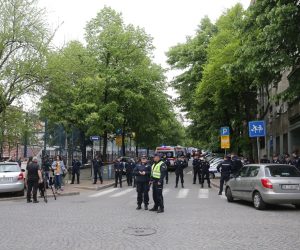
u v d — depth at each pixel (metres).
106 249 7.80
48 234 9.31
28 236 9.10
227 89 29.98
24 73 24.16
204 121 37.94
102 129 33.59
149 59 38.72
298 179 13.61
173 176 38.72
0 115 24.69
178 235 9.16
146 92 37.44
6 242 8.48
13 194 19.47
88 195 19.88
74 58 29.00
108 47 35.12
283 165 14.24
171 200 16.95
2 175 18.14
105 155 36.66
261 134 20.00
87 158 53.62
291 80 17.02
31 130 26.52
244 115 33.19
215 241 8.52
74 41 34.06
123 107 37.25
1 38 24.03
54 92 26.20
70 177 30.31
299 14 15.01
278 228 10.05
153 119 40.12
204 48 37.81
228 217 11.91
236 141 34.03
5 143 26.72
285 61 15.77
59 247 7.99
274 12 15.24
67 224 10.67
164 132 48.78
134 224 10.64
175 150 49.06
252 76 18.22
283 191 13.39
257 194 13.83
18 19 24.42
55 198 17.81
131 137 43.56
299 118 25.27
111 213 12.81
